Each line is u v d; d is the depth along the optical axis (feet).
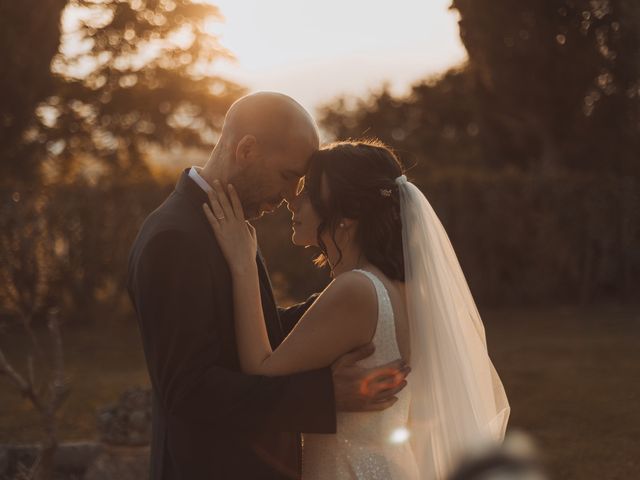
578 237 41.73
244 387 7.40
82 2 47.11
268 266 38.96
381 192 8.00
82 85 46.39
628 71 41.98
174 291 7.48
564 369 26.66
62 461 17.16
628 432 19.65
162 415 8.07
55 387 14.12
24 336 32.71
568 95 43.06
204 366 7.48
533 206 41.27
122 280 35.83
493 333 33.83
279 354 7.74
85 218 35.04
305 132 8.11
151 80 51.08
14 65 34.65
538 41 42.04
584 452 18.24
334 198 8.04
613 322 36.04
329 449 8.02
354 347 7.77
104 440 15.06
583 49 41.91
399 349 8.02
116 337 33.17
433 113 80.53
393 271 8.08
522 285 41.24
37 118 38.96
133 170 47.67
